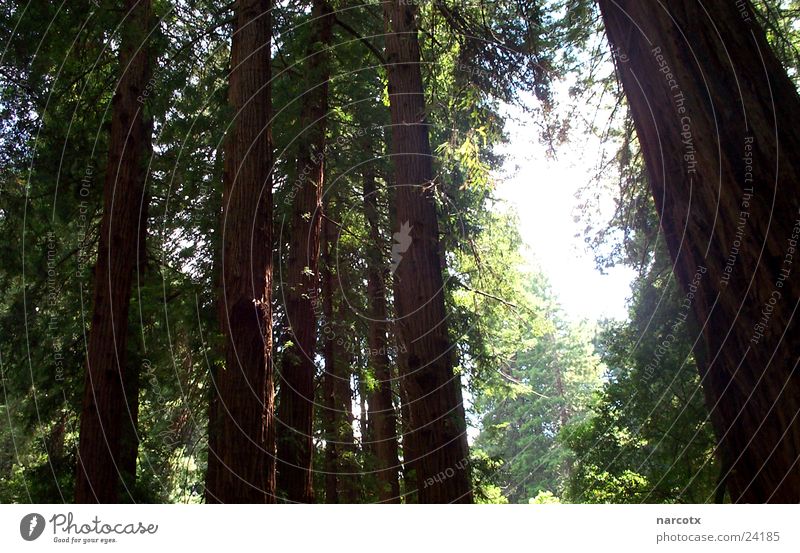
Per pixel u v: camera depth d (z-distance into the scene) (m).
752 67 3.48
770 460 3.02
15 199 10.29
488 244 13.98
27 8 9.21
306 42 10.64
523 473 35.50
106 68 10.82
